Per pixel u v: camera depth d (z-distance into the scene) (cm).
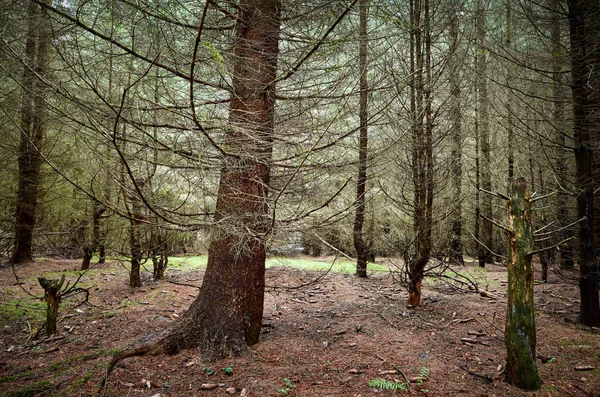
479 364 340
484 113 833
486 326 453
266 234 318
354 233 924
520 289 294
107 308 548
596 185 470
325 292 703
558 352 366
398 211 871
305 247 1311
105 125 283
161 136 312
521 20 504
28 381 296
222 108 354
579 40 449
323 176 361
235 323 360
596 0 431
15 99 323
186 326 358
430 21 522
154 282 724
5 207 881
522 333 292
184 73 302
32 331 432
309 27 327
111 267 900
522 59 498
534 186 670
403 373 313
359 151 374
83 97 294
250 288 374
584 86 453
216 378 303
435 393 279
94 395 267
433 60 534
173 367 318
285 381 296
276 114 362
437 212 611
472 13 589
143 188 330
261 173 355
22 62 244
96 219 696
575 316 499
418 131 515
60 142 678
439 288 733
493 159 1056
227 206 341
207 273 375
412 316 504
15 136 631
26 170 843
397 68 509
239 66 337
